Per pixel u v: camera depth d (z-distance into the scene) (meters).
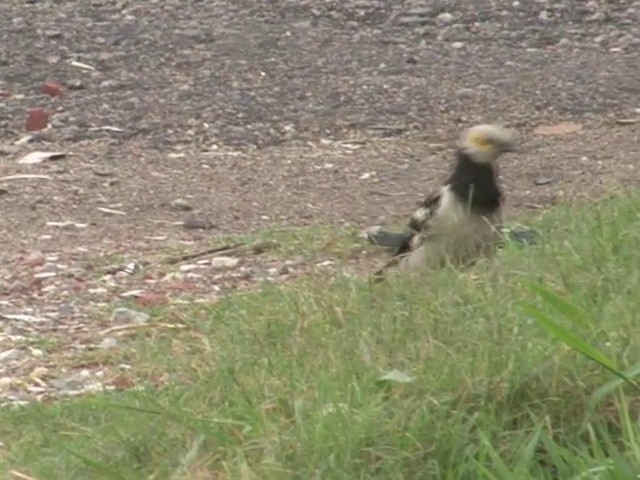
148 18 34.66
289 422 12.24
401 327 13.66
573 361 12.18
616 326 12.73
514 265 15.42
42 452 12.84
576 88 29.50
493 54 32.34
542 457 11.44
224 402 13.08
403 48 32.75
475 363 12.38
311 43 32.88
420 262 16.80
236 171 24.88
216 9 35.50
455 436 11.48
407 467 11.42
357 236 20.11
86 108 28.55
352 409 11.95
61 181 24.30
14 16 34.72
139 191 23.75
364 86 29.86
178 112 28.25
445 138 26.70
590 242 15.98
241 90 29.53
